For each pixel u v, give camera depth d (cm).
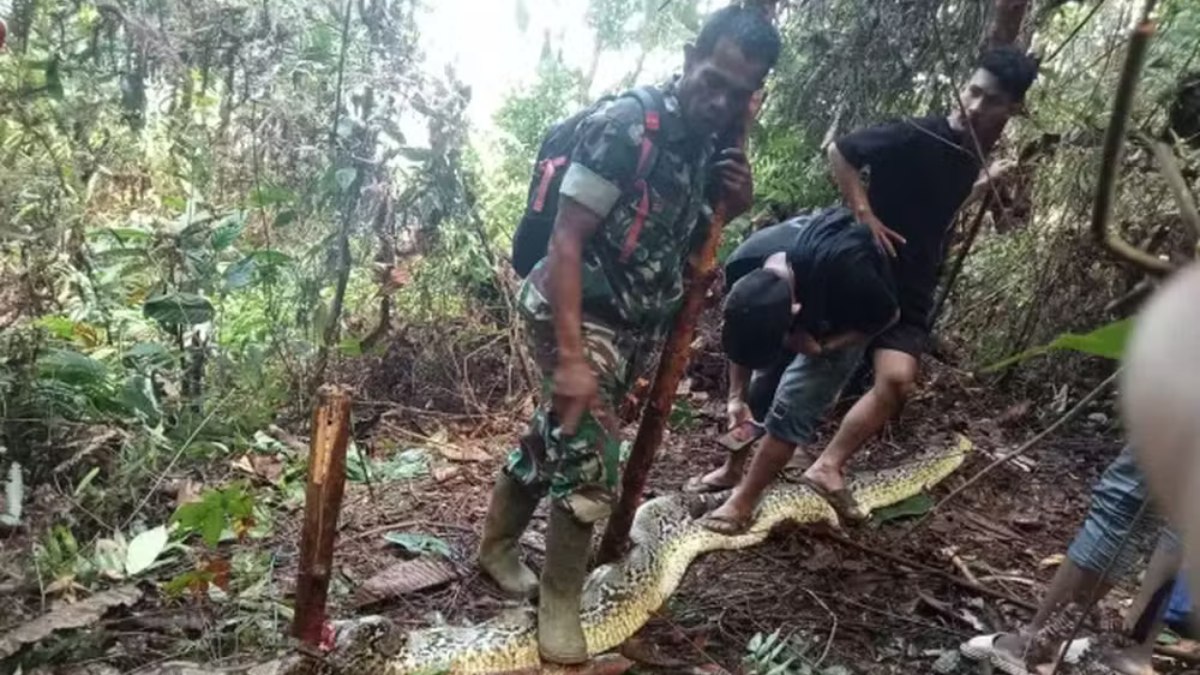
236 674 271
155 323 458
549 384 304
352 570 361
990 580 401
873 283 365
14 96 363
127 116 383
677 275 308
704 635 346
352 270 504
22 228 393
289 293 485
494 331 541
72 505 348
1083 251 520
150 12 385
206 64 392
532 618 319
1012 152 545
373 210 424
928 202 392
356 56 412
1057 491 488
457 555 376
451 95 423
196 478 400
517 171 587
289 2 409
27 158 399
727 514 398
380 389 509
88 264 434
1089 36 518
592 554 371
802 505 427
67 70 367
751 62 275
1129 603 339
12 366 382
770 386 436
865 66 483
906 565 404
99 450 384
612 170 274
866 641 353
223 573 307
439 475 442
